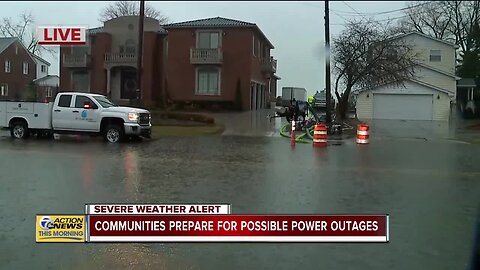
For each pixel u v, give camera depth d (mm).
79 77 40438
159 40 39469
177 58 37594
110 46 39969
